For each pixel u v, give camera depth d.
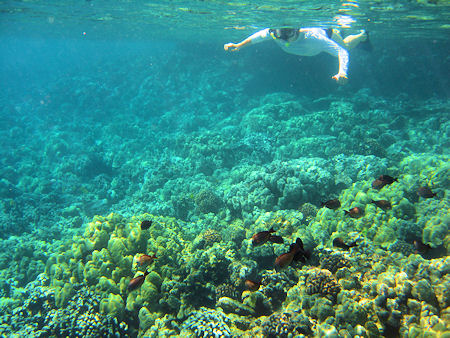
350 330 4.31
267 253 6.89
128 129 23.00
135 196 13.20
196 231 9.33
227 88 27.39
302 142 14.47
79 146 20.70
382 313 4.34
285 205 9.24
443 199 7.62
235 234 8.12
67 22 27.11
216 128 21.11
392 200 7.88
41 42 67.75
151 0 14.59
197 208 10.73
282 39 6.85
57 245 9.91
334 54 6.79
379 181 5.78
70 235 10.88
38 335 5.68
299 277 6.25
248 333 5.17
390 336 4.29
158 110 27.42
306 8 12.38
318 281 5.31
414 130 16.17
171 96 28.61
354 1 11.16
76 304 6.21
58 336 5.75
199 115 23.67
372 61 28.73
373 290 4.79
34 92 37.62
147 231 7.34
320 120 17.16
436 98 24.70
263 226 8.22
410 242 6.77
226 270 6.84
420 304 4.28
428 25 17.58
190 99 27.12
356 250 6.44
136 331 5.98
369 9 12.58
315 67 27.75
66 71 46.03
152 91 29.52
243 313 5.77
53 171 17.69
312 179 9.57
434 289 4.46
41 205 13.41
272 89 27.78
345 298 4.71
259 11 13.84
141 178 15.16
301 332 4.67
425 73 27.23
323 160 11.42
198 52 33.06
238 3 12.76
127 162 16.78
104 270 6.65
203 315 5.46
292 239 7.25
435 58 27.20
